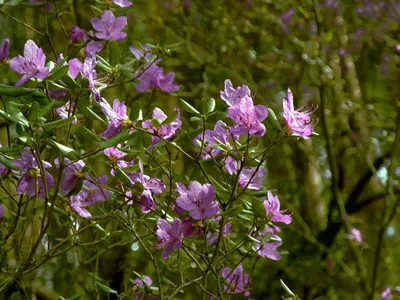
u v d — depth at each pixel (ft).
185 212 9.32
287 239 22.06
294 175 25.62
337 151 23.75
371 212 25.44
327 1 23.63
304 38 23.91
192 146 10.43
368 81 25.11
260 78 23.98
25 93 8.45
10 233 9.98
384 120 23.57
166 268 12.44
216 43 23.54
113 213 9.66
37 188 8.79
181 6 22.70
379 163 22.33
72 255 17.24
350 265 24.02
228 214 8.85
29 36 18.63
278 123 8.96
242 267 11.27
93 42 11.41
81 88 8.60
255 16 23.76
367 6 24.40
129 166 9.45
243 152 9.48
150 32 22.80
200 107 9.55
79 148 11.08
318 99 23.76
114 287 15.65
